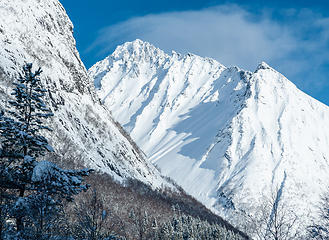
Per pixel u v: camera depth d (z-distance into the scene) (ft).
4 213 60.08
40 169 60.80
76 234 73.97
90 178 337.93
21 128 66.85
